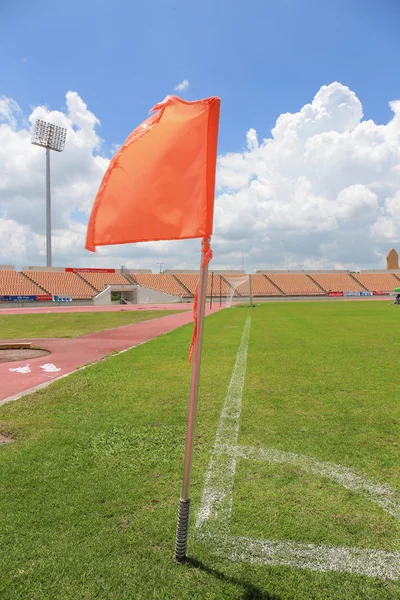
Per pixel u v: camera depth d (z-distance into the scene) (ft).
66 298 169.58
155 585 7.02
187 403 18.26
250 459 12.23
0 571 7.34
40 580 7.13
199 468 11.62
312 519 9.03
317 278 252.21
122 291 196.75
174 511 9.26
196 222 7.40
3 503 9.60
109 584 7.04
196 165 7.44
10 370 29.01
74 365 30.83
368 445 13.19
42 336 52.08
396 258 275.80
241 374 24.12
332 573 7.38
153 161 7.68
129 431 14.66
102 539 8.23
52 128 187.42
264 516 9.16
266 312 95.50
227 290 220.02
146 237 7.63
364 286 250.16
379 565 7.57
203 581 7.13
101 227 7.90
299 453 12.65
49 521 8.85
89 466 11.73
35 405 18.20
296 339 40.63
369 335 43.16
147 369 26.08
